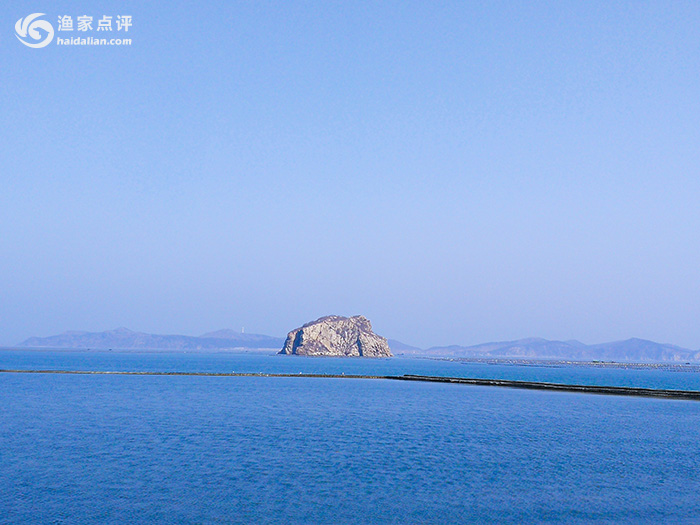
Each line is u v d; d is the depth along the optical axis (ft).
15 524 89.40
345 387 368.89
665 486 115.96
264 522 91.71
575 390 362.33
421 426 189.37
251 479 115.24
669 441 169.27
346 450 144.66
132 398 265.75
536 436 172.96
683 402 298.56
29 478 114.32
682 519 96.22
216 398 274.57
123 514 94.32
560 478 120.88
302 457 135.44
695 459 143.13
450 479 118.11
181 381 394.52
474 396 312.91
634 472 127.34
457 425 193.57
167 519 92.27
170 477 115.85
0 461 128.16
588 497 107.55
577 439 169.07
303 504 100.48
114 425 179.83
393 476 119.44
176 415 206.28
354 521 92.94
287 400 271.90
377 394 316.81
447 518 95.25
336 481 114.73
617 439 170.81
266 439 158.71
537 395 323.37
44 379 390.83
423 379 464.65
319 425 187.11
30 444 147.43
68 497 102.68
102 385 342.64
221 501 101.30
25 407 224.33
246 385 369.50
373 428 182.70
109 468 122.42
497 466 130.41
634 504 103.76
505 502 103.81
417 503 102.32
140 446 145.79
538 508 100.73
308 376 488.44
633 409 257.34
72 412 210.38
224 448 144.56
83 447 143.95
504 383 407.85
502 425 195.83
